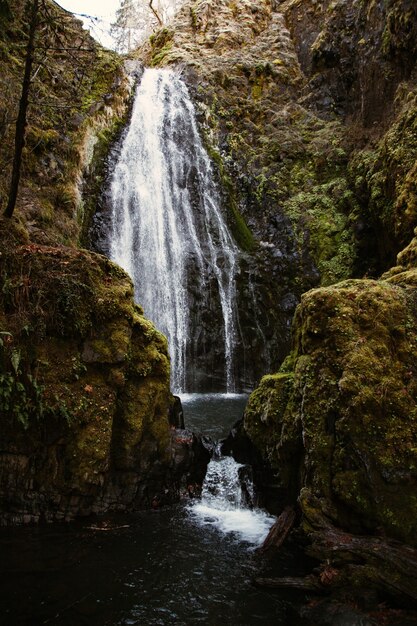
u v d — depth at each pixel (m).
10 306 5.72
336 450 4.92
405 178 9.52
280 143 15.24
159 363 6.54
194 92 16.03
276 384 6.07
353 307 5.44
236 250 13.45
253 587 4.46
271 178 14.59
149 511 5.98
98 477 5.58
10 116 9.30
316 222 13.37
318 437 5.07
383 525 4.51
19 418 5.27
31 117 10.52
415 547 4.35
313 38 17.55
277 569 4.74
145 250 12.25
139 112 14.23
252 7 19.78
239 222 14.07
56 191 10.34
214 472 6.57
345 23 15.88
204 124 15.38
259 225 14.10
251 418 6.31
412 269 6.41
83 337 5.93
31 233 7.54
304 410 5.27
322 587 4.30
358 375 4.95
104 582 4.48
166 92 15.38
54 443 5.52
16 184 6.41
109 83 13.64
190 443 6.55
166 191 13.46
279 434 5.87
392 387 4.92
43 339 5.75
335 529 4.69
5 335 5.48
